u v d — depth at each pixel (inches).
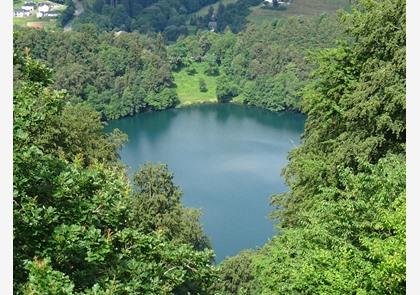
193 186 2652.6
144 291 449.1
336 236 562.9
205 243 1427.2
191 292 569.6
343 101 862.5
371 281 474.9
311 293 545.3
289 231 714.2
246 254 1513.3
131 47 4724.4
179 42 5521.7
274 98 4350.4
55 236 402.0
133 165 2928.2
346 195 609.3
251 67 4803.2
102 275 443.8
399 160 660.7
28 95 547.2
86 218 453.4
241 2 7691.9
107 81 4443.9
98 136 1430.9
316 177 863.1
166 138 3531.0
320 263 530.6
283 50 4729.3
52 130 1040.8
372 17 829.8
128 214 522.0
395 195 541.0
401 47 800.3
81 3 7455.7
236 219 2309.3
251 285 1341.0
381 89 803.4
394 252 444.5
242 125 3887.8
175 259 534.9
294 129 3742.6
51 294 350.0
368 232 547.5
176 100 4655.5
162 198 1201.4
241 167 2906.0
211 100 4749.0
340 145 861.2
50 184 440.1
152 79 4542.3
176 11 7677.2
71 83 4237.2
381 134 818.8
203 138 3501.5
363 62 897.5
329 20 5280.5
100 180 494.9
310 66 4483.3
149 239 511.8
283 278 634.8
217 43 5290.4
